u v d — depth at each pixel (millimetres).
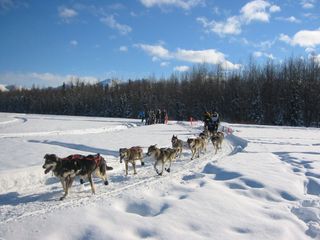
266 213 7371
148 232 6285
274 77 68562
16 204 8148
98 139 20875
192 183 9969
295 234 6473
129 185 9992
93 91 96688
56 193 9117
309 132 31719
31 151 14758
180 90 79000
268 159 13875
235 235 6230
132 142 19391
